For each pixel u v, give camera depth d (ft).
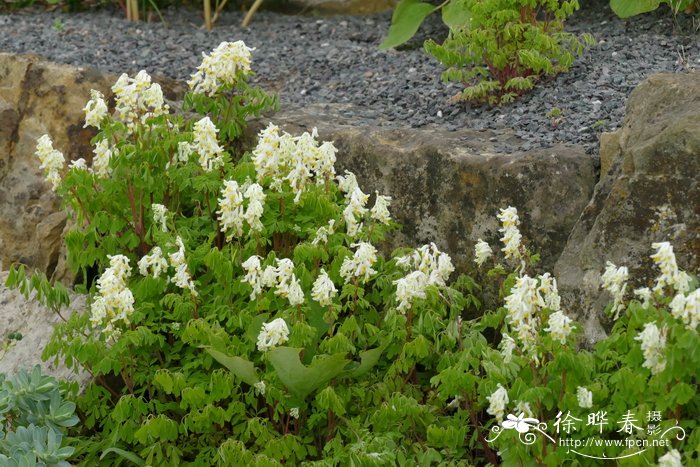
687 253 5.35
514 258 5.42
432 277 5.41
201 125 5.66
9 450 5.42
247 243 5.61
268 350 5.40
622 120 5.98
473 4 6.29
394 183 5.99
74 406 5.58
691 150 5.36
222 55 5.94
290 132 6.22
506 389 5.24
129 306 5.44
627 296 5.41
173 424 5.45
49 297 5.70
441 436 5.34
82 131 6.42
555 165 5.74
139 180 5.75
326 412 5.56
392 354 5.55
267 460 5.35
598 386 5.10
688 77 5.66
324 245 5.64
